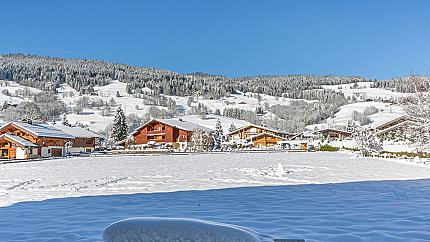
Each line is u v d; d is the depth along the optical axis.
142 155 45.53
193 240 3.63
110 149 59.75
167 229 3.68
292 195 9.50
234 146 64.62
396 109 96.88
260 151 52.12
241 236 3.70
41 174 18.33
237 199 8.87
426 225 5.73
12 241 5.18
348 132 67.31
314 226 5.79
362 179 13.93
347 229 5.54
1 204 8.59
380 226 5.70
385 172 17.14
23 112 85.38
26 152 42.09
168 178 14.88
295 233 5.33
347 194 9.62
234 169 19.39
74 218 6.79
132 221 3.80
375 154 33.25
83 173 18.44
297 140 66.75
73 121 105.25
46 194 10.42
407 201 8.32
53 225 6.19
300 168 19.72
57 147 47.31
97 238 5.26
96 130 97.50
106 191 10.91
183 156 40.25
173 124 64.44
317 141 62.84
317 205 7.86
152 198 9.25
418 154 30.09
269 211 7.21
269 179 14.05
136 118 107.31
